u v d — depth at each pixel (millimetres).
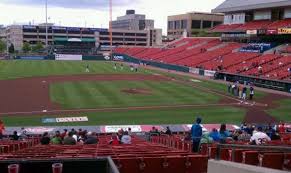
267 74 65375
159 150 13055
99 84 63781
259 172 8258
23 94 52156
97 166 5727
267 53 80500
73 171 5719
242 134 22281
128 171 10117
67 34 193750
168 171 10422
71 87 59344
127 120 37625
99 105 44875
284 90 60438
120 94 53281
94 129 34062
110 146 15484
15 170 5438
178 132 33031
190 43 119188
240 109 44625
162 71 92438
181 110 43250
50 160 5789
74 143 19125
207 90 59375
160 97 51625
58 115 39312
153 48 134375
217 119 39062
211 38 114188
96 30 196625
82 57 137875
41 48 173875
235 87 55438
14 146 17078
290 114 42125
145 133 32250
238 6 94250
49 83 63875
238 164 9375
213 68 80625
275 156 10797
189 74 85375
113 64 115438
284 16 86188
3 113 39969
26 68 93250
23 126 34469
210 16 180750
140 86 62375
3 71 83875
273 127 29656
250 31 87875
